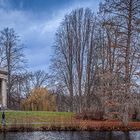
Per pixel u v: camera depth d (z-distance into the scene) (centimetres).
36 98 7775
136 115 5262
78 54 7612
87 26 7712
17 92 9562
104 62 5769
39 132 4222
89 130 4441
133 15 4719
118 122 4794
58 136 3925
